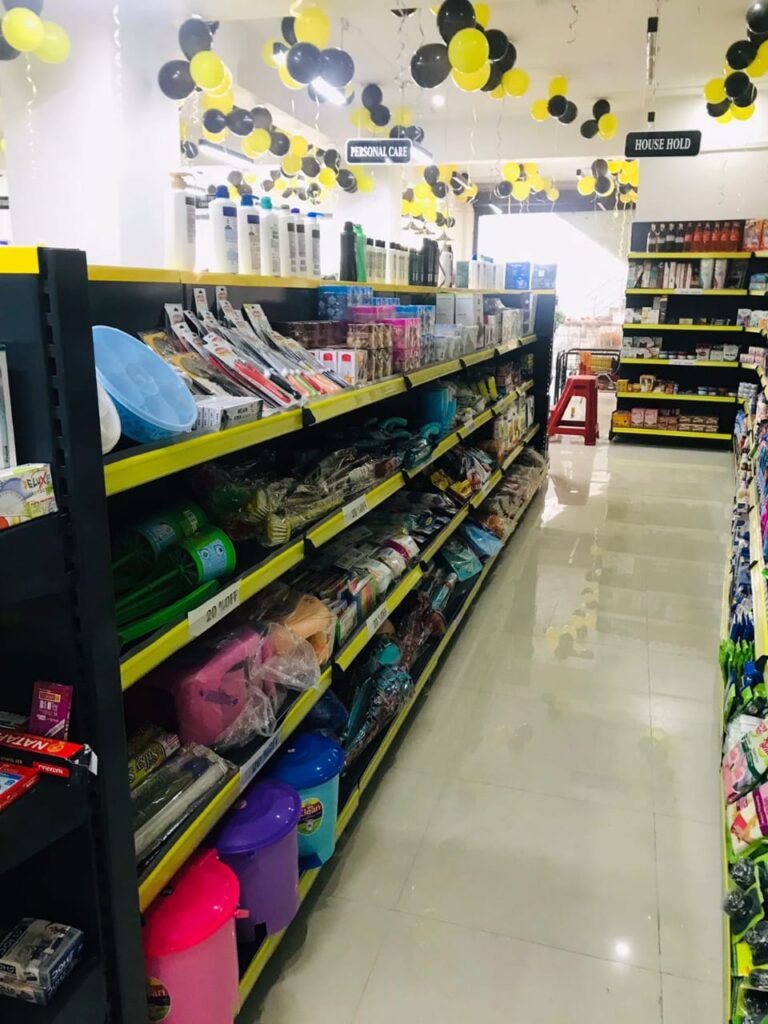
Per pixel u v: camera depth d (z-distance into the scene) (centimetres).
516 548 496
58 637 115
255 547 191
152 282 176
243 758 171
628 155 511
